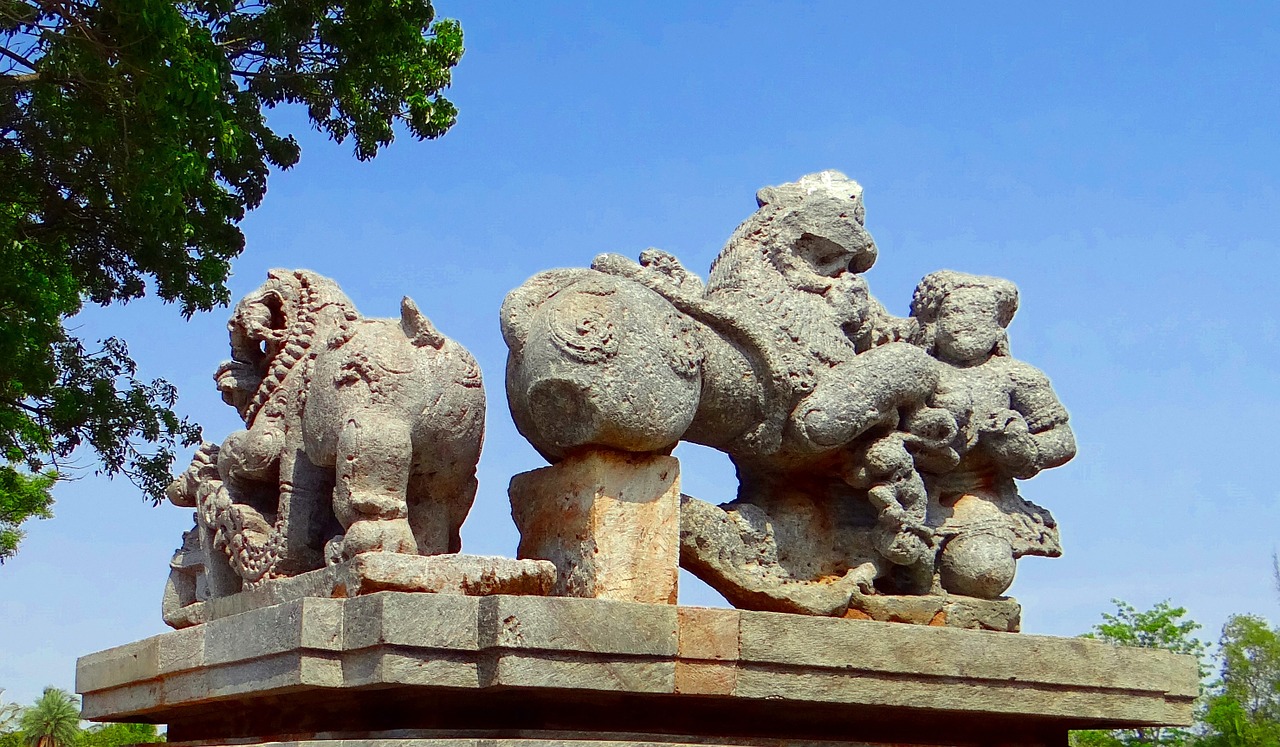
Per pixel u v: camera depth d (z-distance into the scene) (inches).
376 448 176.2
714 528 201.2
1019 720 205.8
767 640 177.8
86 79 336.5
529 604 160.9
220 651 182.4
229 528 198.5
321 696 173.2
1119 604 868.6
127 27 317.1
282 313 205.8
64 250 440.8
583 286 187.8
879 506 209.0
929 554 211.6
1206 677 852.0
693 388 187.3
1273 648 863.1
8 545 645.3
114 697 218.1
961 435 218.7
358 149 445.1
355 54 423.2
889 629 188.1
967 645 193.5
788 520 214.4
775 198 223.6
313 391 187.3
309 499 192.7
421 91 440.8
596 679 164.4
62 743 1296.8
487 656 160.6
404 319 189.5
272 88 436.8
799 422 204.8
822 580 212.1
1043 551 224.7
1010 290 233.3
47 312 390.9
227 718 203.5
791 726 189.3
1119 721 207.0
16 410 445.7
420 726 166.7
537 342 184.4
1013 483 229.9
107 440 455.5
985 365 229.3
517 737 164.6
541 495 193.5
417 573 167.0
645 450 185.3
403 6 423.5
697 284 216.2
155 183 335.6
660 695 171.3
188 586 223.9
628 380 180.2
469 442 187.2
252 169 457.4
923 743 200.7
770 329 209.5
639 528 183.8
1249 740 791.1
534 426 191.3
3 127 401.1
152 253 441.4
